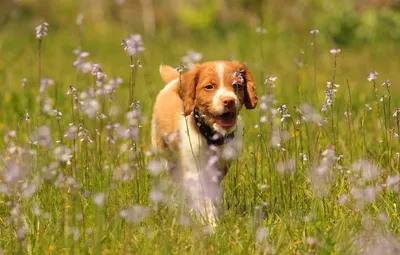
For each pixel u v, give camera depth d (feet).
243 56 79.77
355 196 29.66
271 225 28.84
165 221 28.22
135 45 31.45
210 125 31.78
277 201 30.76
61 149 30.71
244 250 25.72
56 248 26.43
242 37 95.50
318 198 29.78
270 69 73.77
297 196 31.35
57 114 32.48
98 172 33.37
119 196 30.32
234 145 32.55
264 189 32.14
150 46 91.61
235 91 31.86
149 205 29.43
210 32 102.99
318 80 64.44
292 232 27.96
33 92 52.37
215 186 31.83
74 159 32.12
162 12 113.80
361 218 28.58
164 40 97.14
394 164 34.96
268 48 86.63
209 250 25.77
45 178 32.07
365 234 27.04
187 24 106.73
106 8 114.01
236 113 31.27
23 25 103.55
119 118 46.24
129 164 33.30
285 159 32.78
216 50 90.17
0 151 37.47
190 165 32.55
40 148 36.27
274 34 94.12
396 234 27.71
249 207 29.78
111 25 107.65
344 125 44.65
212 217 29.84
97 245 24.76
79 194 29.09
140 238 27.14
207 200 30.68
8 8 108.17
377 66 80.84
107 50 88.84
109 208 28.53
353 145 37.88
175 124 33.71
